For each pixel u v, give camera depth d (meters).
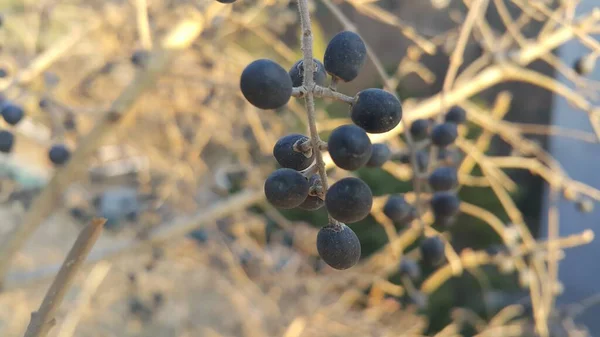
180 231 0.41
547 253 0.43
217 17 0.41
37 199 0.34
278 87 0.15
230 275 0.57
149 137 0.63
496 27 0.74
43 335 0.17
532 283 0.42
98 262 0.40
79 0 0.60
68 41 0.43
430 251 0.26
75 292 0.62
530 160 0.42
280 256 0.61
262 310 0.56
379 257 0.55
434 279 0.42
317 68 0.17
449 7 0.64
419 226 0.28
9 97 0.37
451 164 0.29
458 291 0.76
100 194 0.52
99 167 0.57
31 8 0.53
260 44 0.80
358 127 0.16
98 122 0.34
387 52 0.94
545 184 0.91
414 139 0.32
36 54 0.50
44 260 0.60
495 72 0.38
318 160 0.16
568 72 0.38
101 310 0.57
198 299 0.68
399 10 0.66
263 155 0.51
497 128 0.42
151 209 0.43
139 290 0.54
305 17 0.16
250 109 0.48
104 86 0.61
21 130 0.44
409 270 0.33
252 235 0.71
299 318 0.49
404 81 0.86
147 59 0.35
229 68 0.55
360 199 0.16
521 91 0.89
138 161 0.59
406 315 0.62
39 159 0.69
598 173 0.85
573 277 0.87
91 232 0.17
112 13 0.50
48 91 0.36
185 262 0.57
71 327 0.42
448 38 0.45
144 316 0.56
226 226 0.53
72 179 0.34
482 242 0.79
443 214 0.26
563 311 0.43
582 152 0.85
